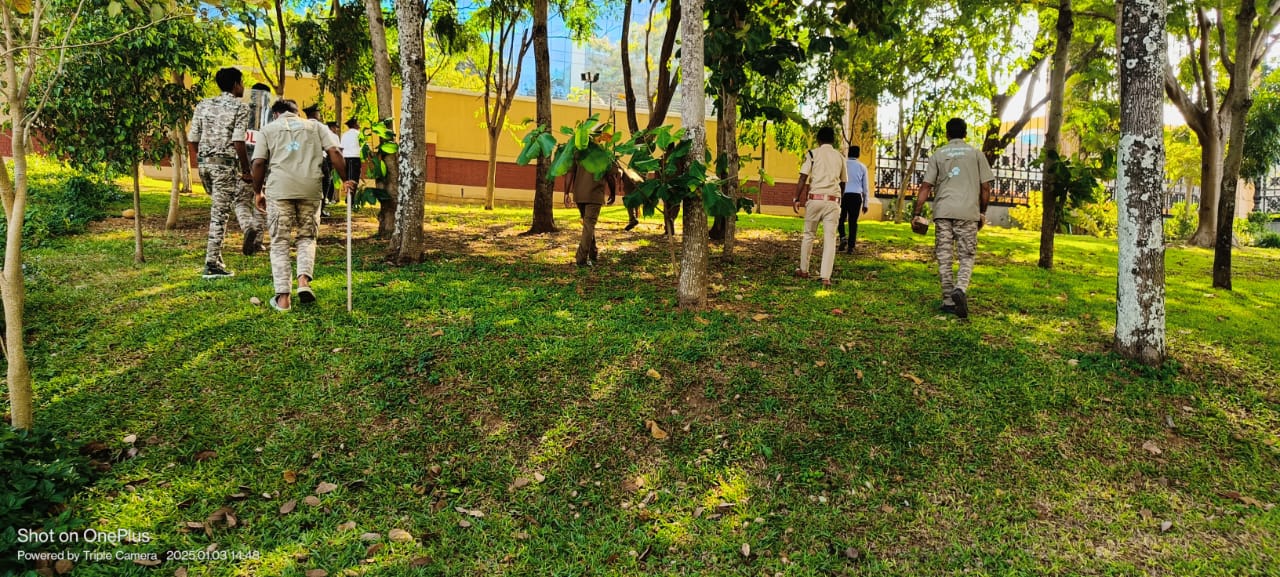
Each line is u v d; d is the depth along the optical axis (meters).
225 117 6.99
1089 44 16.88
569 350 5.28
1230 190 8.66
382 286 6.85
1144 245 5.44
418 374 4.90
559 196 25.09
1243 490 4.12
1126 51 5.43
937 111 17.97
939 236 6.80
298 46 14.06
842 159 7.98
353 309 6.00
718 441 4.41
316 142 6.08
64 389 4.54
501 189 24.67
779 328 5.96
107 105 7.16
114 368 4.83
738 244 11.67
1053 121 9.97
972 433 4.55
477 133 24.38
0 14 3.90
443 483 3.96
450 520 3.67
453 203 20.17
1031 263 10.59
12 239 3.70
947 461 4.29
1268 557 3.54
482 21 17.23
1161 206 5.46
